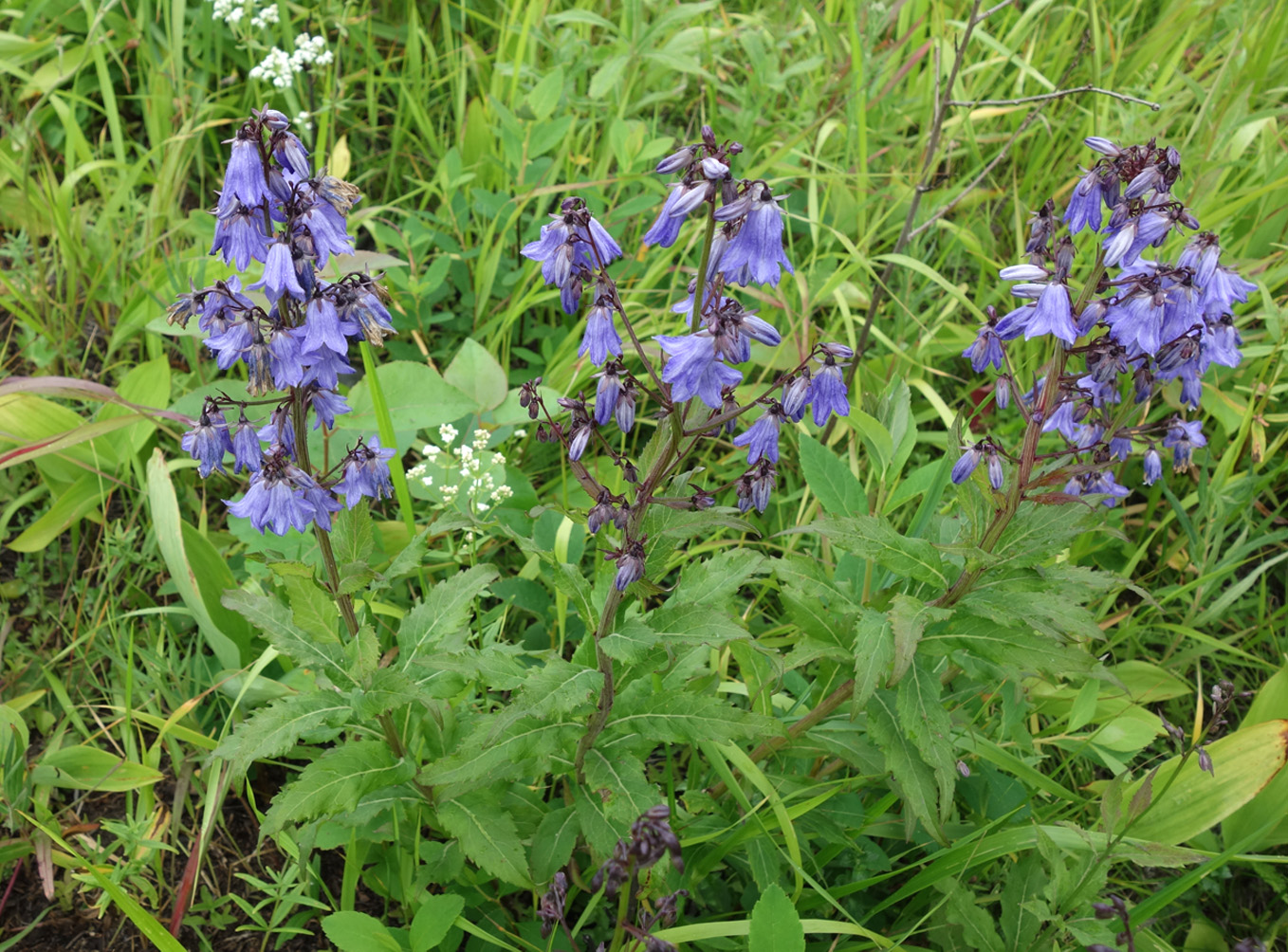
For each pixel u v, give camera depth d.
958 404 0.68
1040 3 0.77
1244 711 0.57
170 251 0.70
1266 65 0.76
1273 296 0.70
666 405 0.35
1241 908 0.50
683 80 0.81
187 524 0.51
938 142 0.74
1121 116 0.70
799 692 0.51
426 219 0.69
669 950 0.34
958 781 0.49
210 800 0.45
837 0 0.83
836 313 0.70
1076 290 0.48
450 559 0.55
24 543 0.55
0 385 0.50
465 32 0.87
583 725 0.40
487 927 0.45
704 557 0.60
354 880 0.44
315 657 0.40
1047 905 0.41
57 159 0.75
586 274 0.35
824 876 0.47
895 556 0.41
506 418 0.61
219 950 0.45
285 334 0.33
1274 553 0.62
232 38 0.78
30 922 0.46
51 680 0.51
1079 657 0.40
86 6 0.72
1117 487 0.46
